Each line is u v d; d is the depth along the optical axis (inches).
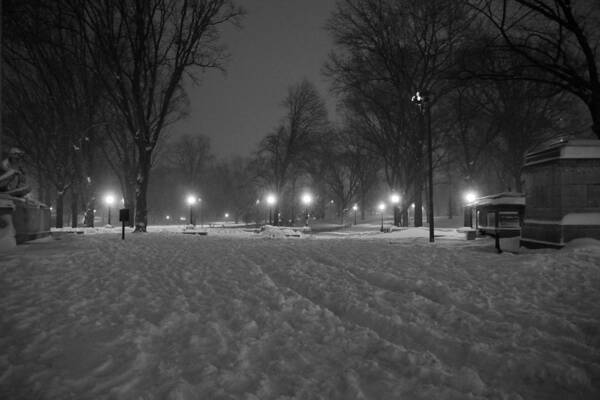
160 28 1043.9
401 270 350.6
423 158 1530.5
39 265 374.3
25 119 1305.4
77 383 136.6
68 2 958.4
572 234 470.9
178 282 309.4
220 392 129.0
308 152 2132.1
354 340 180.2
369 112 1656.0
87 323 202.4
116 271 357.1
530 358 154.3
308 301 248.1
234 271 355.9
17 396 129.0
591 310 219.9
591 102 705.6
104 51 1009.5
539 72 1143.6
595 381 139.2
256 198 3117.6
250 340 178.9
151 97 1072.2
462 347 169.9
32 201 635.5
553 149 502.0
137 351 163.3
